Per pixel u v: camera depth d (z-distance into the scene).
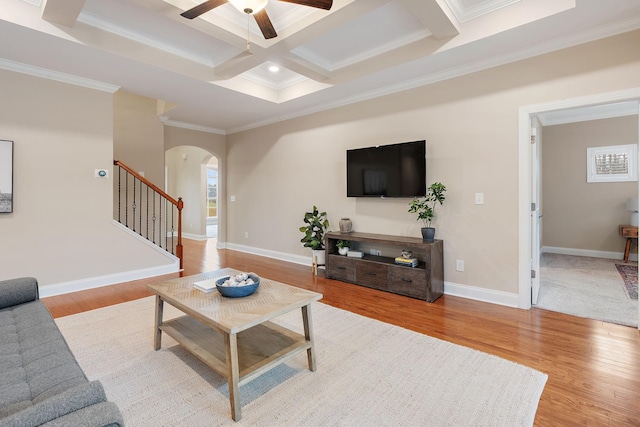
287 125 5.43
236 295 2.08
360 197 4.41
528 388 1.90
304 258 5.28
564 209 6.06
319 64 3.82
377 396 1.84
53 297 3.53
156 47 3.40
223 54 3.69
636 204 5.19
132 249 4.26
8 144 3.30
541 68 3.00
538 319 2.93
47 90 3.54
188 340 2.10
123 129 5.39
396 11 2.84
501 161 3.25
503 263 3.28
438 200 3.64
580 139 5.88
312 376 2.04
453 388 1.91
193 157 8.55
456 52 3.10
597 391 1.87
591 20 2.57
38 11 2.68
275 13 2.83
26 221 3.44
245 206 6.32
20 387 1.22
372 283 3.88
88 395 0.96
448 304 3.33
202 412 1.70
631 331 2.66
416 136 3.84
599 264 5.13
